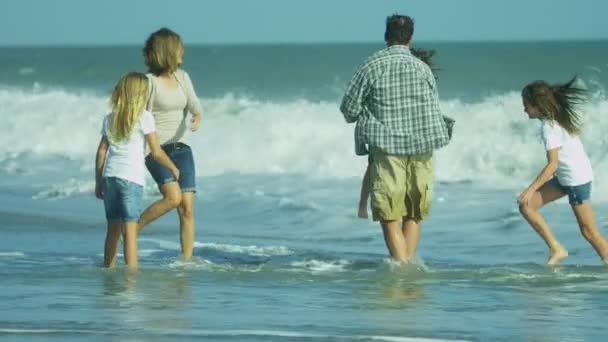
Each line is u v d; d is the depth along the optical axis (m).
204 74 85.44
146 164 24.91
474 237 29.62
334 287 21.58
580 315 18.53
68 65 104.06
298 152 47.97
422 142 23.41
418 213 24.28
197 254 27.09
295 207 36.00
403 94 23.41
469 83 71.06
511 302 19.80
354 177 43.03
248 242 29.73
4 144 57.00
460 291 21.08
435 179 42.19
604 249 24.95
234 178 44.38
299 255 26.83
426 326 17.47
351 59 98.56
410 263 24.17
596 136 42.47
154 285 21.70
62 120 59.22
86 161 52.47
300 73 84.38
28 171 49.72
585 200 24.86
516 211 32.97
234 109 54.19
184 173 25.16
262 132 49.81
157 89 24.61
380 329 17.16
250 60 102.88
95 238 30.25
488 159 44.00
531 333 16.95
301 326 17.39
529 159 43.75
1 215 35.03
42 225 32.88
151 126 23.81
